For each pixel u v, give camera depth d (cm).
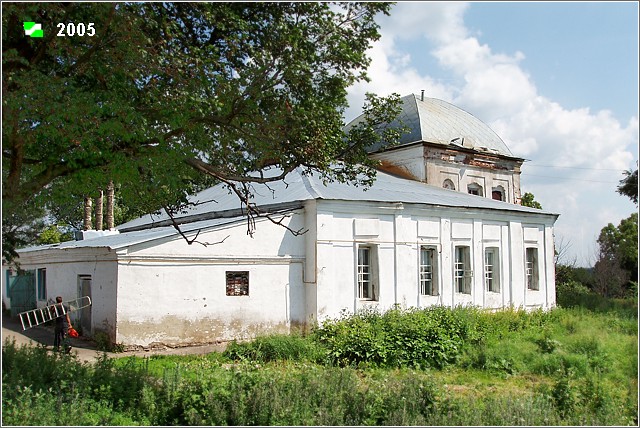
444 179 3241
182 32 1068
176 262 1686
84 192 1185
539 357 1441
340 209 1980
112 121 992
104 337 1650
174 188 1154
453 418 864
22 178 1131
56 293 2097
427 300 2170
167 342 1648
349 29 1133
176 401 898
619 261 3192
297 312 1906
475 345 1576
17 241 1165
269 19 1095
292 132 1141
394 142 1312
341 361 1437
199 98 991
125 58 1012
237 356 1480
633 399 1045
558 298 2828
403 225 2130
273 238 1880
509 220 2538
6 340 1141
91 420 825
